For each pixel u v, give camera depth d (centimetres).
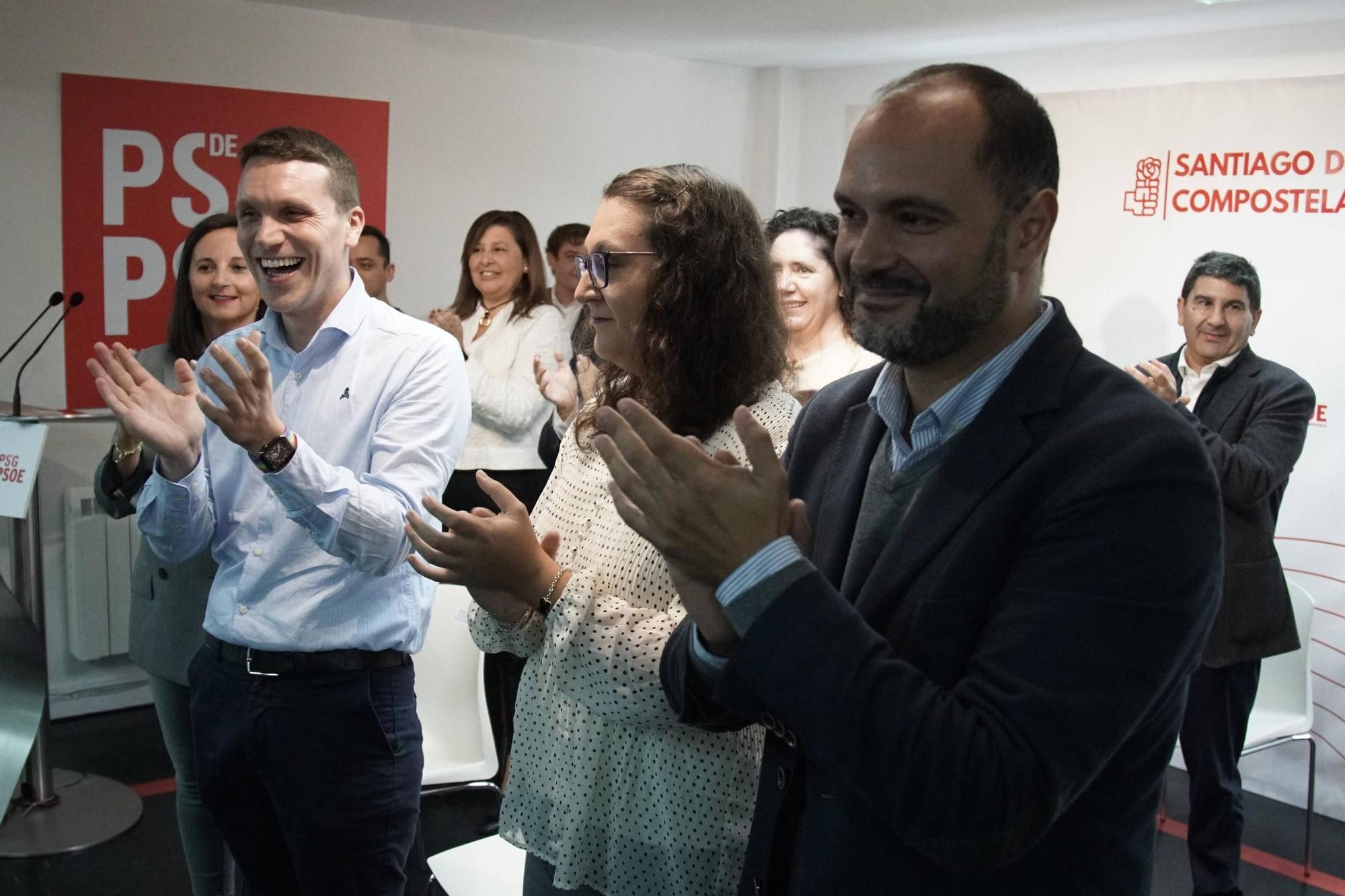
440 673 284
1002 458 95
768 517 90
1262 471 298
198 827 248
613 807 139
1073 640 85
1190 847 304
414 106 455
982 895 95
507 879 210
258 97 421
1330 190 370
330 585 188
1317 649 375
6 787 155
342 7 419
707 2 387
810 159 539
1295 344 379
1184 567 86
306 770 188
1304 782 380
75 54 388
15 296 389
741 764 134
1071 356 98
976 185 89
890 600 98
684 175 146
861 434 111
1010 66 459
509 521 129
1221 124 394
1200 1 352
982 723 85
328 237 191
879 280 93
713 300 142
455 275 475
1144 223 414
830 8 386
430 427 191
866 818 98
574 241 459
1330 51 372
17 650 164
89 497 403
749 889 110
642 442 90
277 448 164
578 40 477
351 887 193
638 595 137
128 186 403
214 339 267
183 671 243
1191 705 302
